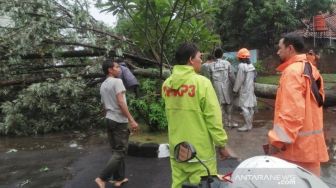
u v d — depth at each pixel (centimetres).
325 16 2750
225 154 363
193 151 269
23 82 1059
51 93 988
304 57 341
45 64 1073
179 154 276
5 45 980
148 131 862
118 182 605
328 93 1013
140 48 1028
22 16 949
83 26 981
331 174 613
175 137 360
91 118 1062
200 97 346
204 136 350
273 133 321
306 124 331
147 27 962
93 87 1072
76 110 1045
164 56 989
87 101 1059
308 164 339
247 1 2202
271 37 2327
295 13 2378
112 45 1008
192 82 349
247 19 2225
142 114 856
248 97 909
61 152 829
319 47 2566
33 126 1012
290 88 320
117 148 571
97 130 1038
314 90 334
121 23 1031
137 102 848
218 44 1097
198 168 348
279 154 331
